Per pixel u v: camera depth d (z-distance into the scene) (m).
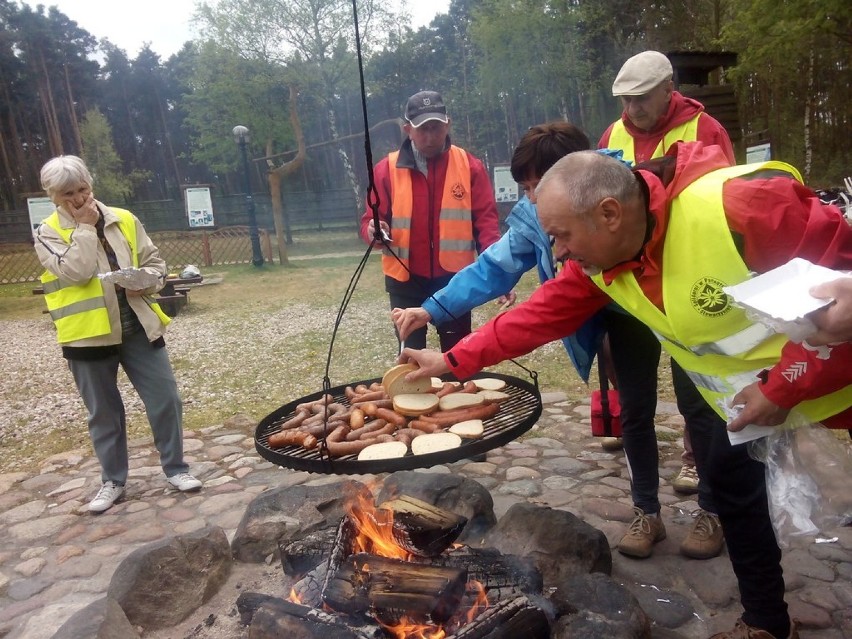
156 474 4.27
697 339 1.76
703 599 2.54
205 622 2.42
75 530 3.55
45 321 11.42
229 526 3.48
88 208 3.49
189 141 49.34
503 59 22.69
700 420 2.60
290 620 2.08
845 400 1.72
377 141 31.16
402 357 2.66
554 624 2.09
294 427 2.58
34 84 40.75
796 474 1.70
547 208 1.71
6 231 30.36
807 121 18.77
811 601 2.47
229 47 24.38
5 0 40.69
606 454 4.12
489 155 33.19
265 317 10.34
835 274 1.40
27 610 2.84
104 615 2.23
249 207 16.86
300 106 26.55
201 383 6.78
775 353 1.68
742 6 15.37
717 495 2.01
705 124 3.26
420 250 4.07
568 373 6.05
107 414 3.76
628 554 2.86
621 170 1.69
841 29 12.91
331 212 32.38
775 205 1.60
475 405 2.62
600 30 21.11
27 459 4.89
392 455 2.16
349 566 2.24
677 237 1.71
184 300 11.73
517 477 3.86
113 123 48.16
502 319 2.39
